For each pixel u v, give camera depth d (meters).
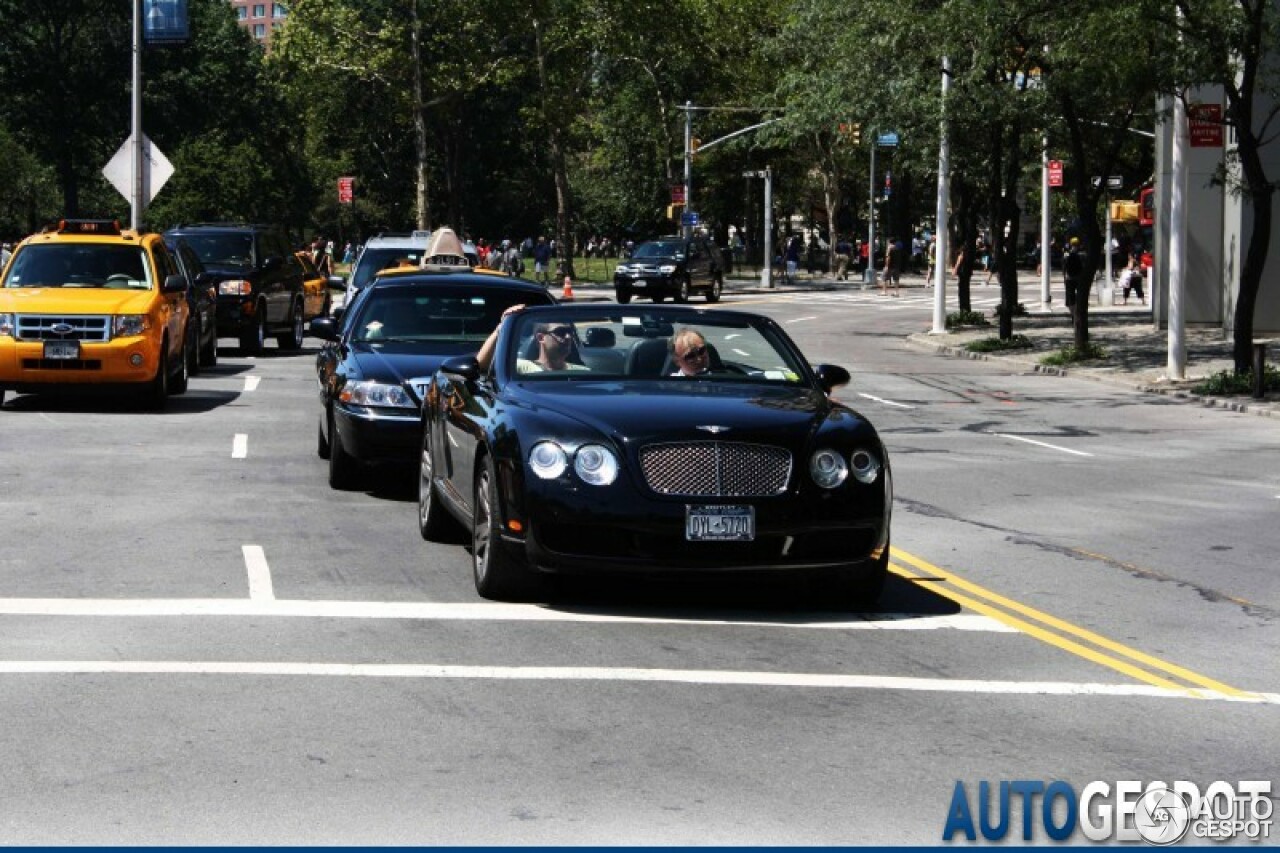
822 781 14.30
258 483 32.91
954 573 24.97
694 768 14.59
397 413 30.31
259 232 72.25
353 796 13.66
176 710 16.25
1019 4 61.72
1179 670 18.84
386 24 158.50
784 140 149.62
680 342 23.97
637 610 21.52
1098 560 26.41
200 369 61.31
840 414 21.97
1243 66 61.81
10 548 25.44
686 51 182.62
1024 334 95.44
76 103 174.38
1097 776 14.69
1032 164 118.81
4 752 14.79
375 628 20.16
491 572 21.59
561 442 20.73
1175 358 64.44
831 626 20.84
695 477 20.53
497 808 13.40
